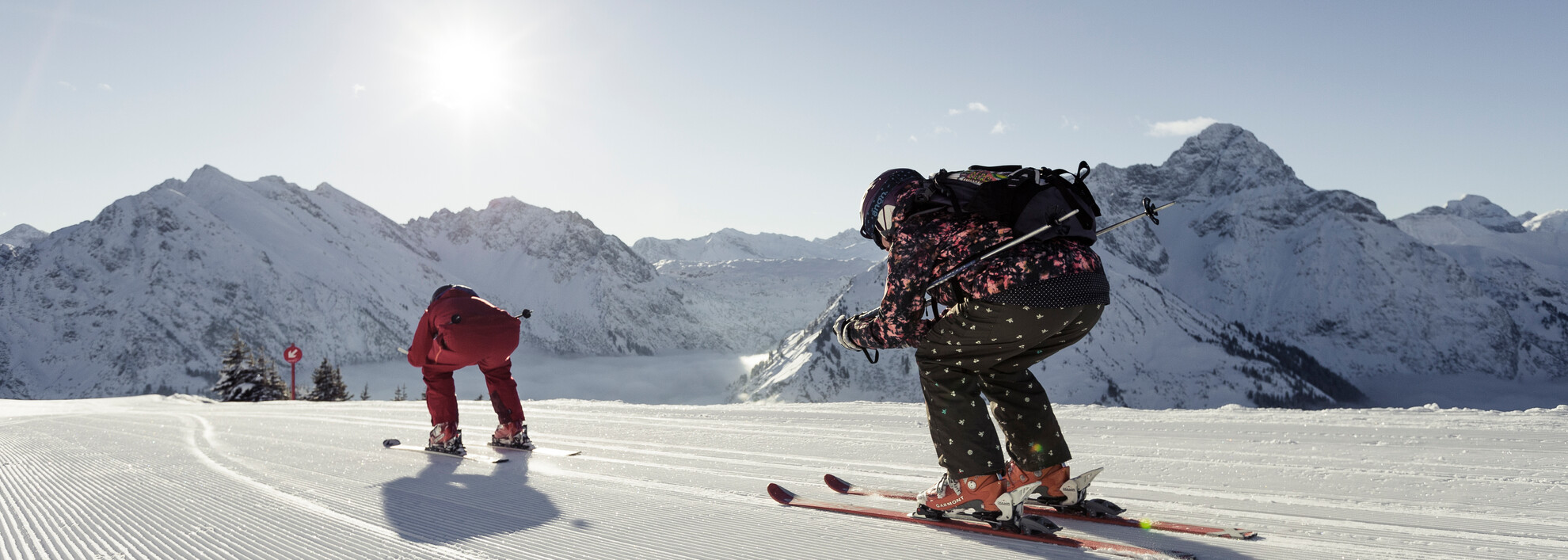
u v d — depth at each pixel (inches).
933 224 89.0
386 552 90.4
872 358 100.3
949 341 90.6
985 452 91.4
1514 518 101.2
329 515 111.2
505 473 153.6
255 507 117.4
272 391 1546.5
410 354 186.5
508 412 197.5
